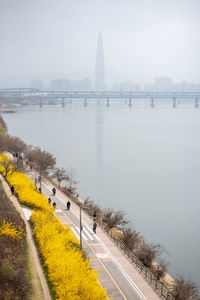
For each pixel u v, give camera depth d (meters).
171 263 60.53
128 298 33.31
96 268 37.38
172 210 93.06
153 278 37.75
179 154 188.75
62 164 147.75
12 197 54.62
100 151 187.50
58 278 31.50
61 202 66.31
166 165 158.75
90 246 45.78
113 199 101.25
